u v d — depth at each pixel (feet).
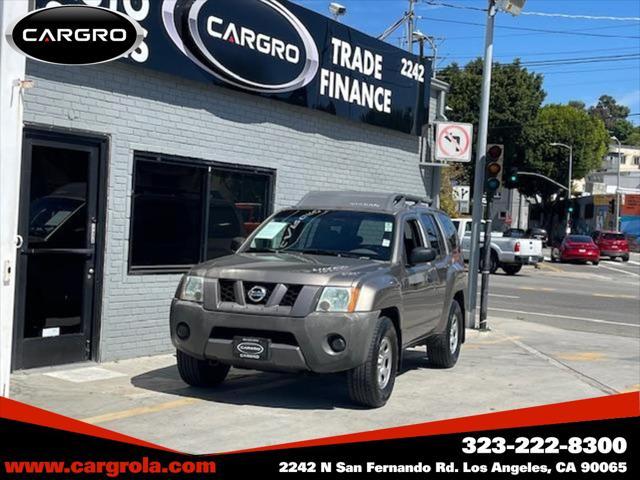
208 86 33.94
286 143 39.24
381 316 24.35
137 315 30.96
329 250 26.84
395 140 49.16
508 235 103.71
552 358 37.24
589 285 89.86
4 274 18.40
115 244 29.78
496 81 187.42
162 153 31.76
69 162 28.27
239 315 22.70
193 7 32.07
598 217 213.46
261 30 36.24
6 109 18.07
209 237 34.63
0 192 18.10
